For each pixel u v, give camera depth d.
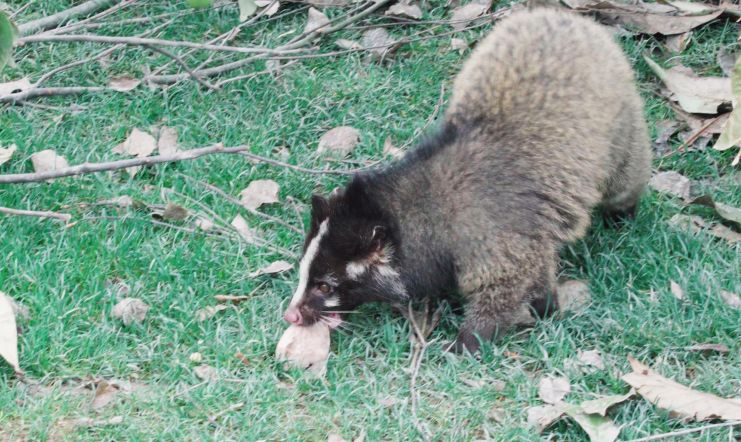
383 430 6.45
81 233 7.86
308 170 8.39
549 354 7.17
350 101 9.45
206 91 9.52
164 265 7.64
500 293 7.31
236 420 6.47
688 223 8.36
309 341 7.11
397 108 9.44
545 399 6.71
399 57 9.98
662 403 6.51
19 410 6.38
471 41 9.98
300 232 8.13
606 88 7.81
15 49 9.66
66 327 7.09
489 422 6.58
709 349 7.14
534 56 7.81
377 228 7.24
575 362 7.01
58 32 9.59
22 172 8.49
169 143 8.88
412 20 10.25
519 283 7.30
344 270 7.27
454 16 10.27
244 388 6.69
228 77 9.66
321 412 6.58
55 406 6.45
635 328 7.29
